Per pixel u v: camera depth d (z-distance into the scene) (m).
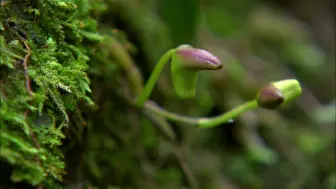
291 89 0.17
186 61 0.17
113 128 0.20
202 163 0.24
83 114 0.17
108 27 0.20
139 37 0.22
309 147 0.26
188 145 0.23
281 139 0.26
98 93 0.18
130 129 0.20
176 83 0.17
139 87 0.19
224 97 0.26
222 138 0.26
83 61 0.16
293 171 0.26
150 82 0.18
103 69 0.18
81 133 0.17
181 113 0.23
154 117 0.20
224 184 0.24
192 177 0.22
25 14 0.15
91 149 0.18
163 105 0.23
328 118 0.26
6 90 0.14
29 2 0.15
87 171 0.18
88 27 0.17
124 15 0.21
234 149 0.26
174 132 0.22
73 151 0.17
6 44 0.15
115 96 0.19
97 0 0.18
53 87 0.15
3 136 0.14
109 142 0.19
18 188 0.15
